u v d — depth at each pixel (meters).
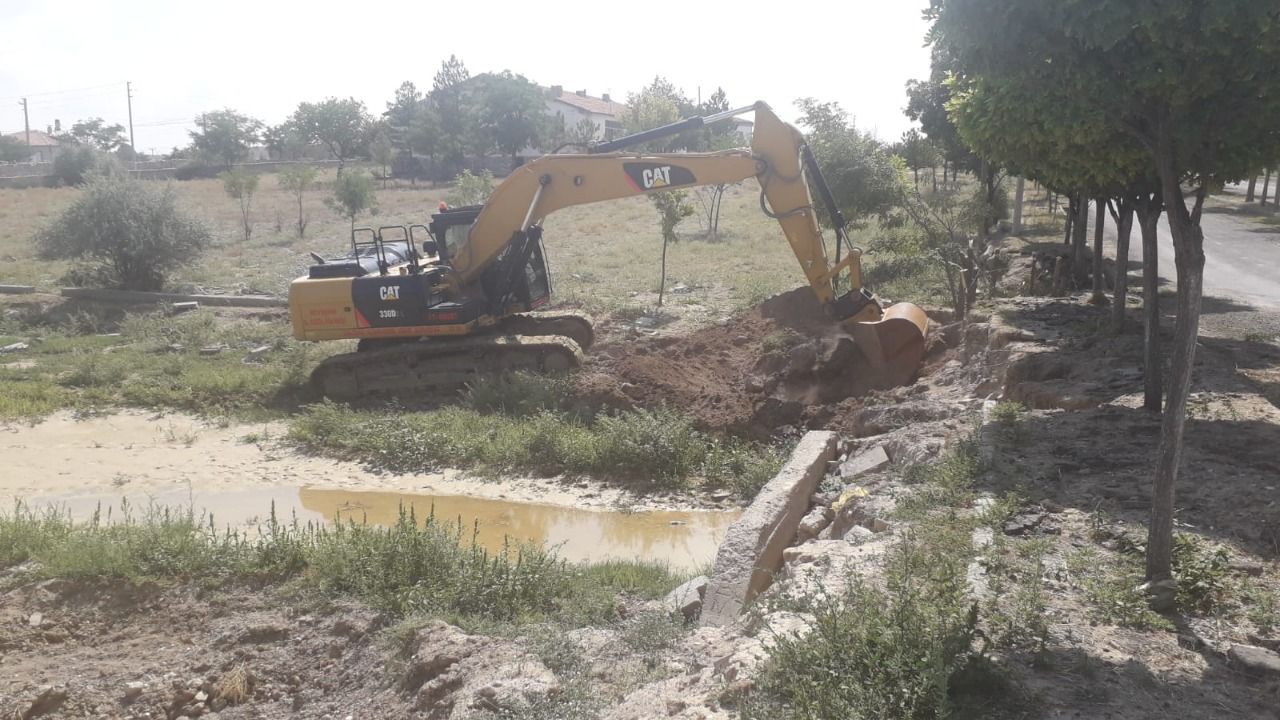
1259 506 7.21
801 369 14.84
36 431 15.00
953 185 40.31
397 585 8.36
